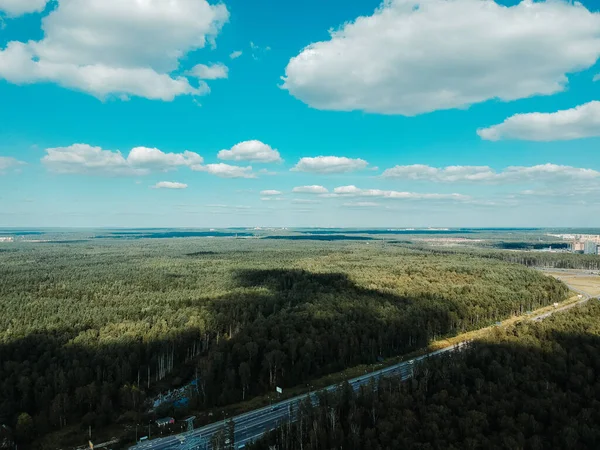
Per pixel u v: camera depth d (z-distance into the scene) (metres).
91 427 123.56
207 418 128.75
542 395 121.25
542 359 146.75
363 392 126.81
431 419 111.12
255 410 133.88
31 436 118.25
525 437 106.69
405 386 131.00
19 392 133.50
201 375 149.12
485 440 101.06
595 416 110.69
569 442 99.31
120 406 134.62
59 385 133.38
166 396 146.38
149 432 120.56
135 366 152.62
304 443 108.69
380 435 106.19
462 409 116.25
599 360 141.12
